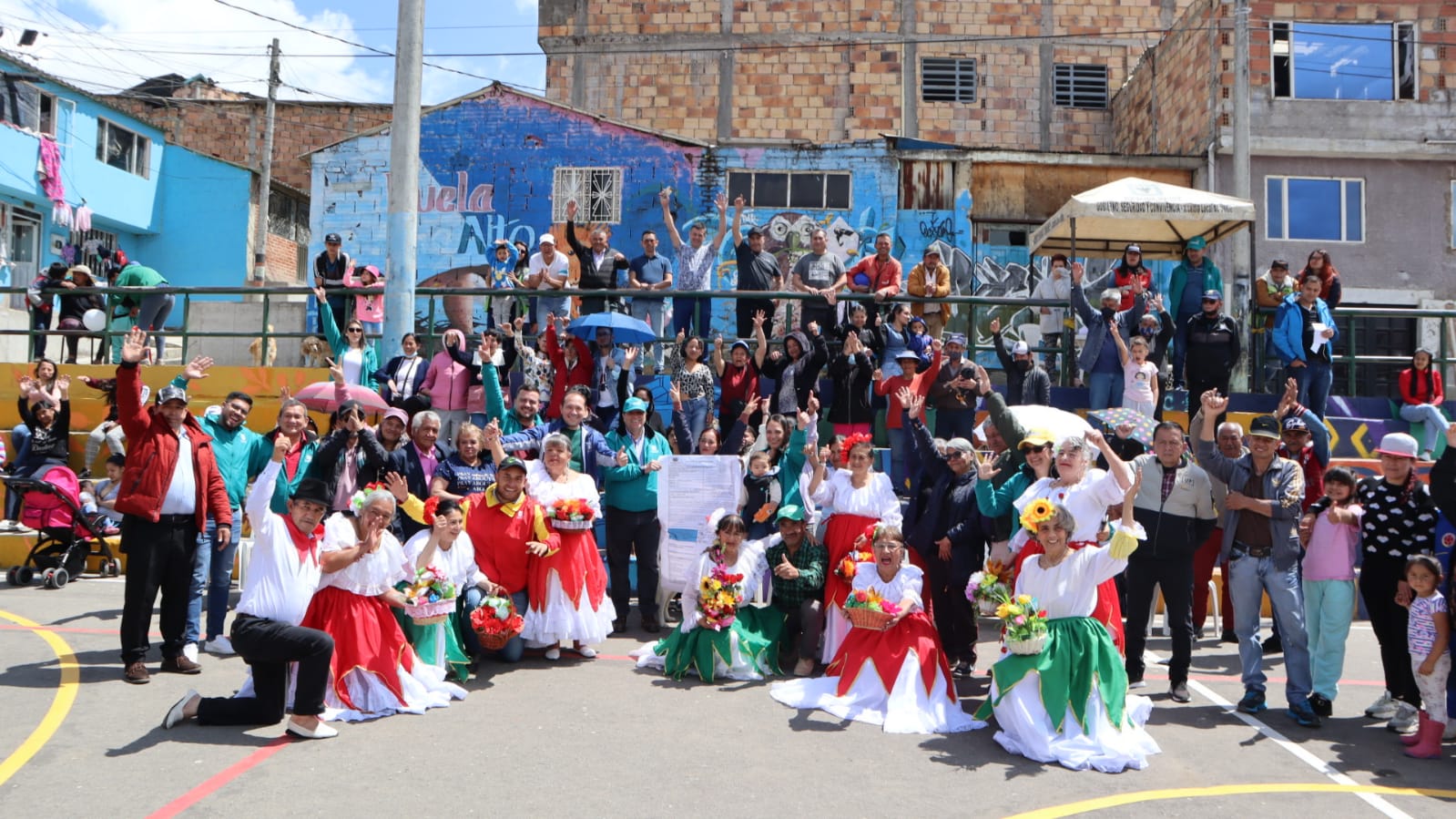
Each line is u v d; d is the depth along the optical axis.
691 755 6.33
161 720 6.73
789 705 7.45
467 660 7.91
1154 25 26.97
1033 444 7.71
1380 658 9.26
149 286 14.06
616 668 8.43
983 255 20.97
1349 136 20.36
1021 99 26.70
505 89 21.94
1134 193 12.51
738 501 9.55
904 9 26.72
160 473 7.62
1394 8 20.52
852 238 21.19
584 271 13.91
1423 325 20.03
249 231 30.09
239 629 6.43
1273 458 7.55
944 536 8.54
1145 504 7.74
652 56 26.70
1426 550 7.16
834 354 12.27
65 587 11.04
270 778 5.77
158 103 32.06
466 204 21.92
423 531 7.90
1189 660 8.06
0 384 14.23
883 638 7.43
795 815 5.40
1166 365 13.15
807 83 26.55
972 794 5.78
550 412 11.88
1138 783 6.01
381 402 9.62
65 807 5.30
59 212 26.64
